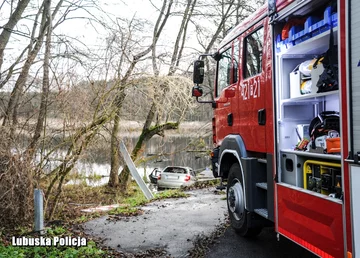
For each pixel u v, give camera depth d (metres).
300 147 3.94
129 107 11.93
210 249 5.41
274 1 4.24
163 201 10.07
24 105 8.21
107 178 13.41
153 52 12.30
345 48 2.91
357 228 2.80
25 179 7.20
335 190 3.31
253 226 5.33
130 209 8.71
